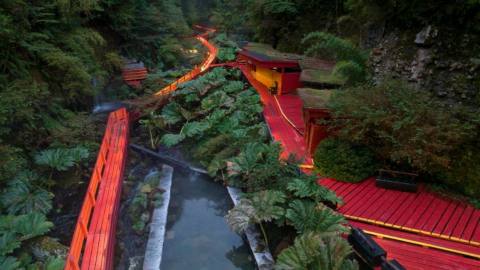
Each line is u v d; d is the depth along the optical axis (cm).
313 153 828
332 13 1598
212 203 884
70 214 770
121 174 880
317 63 1333
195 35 3384
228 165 818
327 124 792
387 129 659
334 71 933
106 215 694
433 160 602
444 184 675
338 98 743
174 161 1059
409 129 612
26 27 951
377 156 723
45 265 549
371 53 974
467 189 620
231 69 1906
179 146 1192
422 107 606
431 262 470
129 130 1219
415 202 634
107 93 1476
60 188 817
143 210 828
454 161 631
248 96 1321
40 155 795
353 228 517
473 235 523
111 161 932
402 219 575
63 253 610
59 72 1048
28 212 668
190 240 736
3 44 839
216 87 1523
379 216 587
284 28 1895
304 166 796
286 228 645
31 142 830
